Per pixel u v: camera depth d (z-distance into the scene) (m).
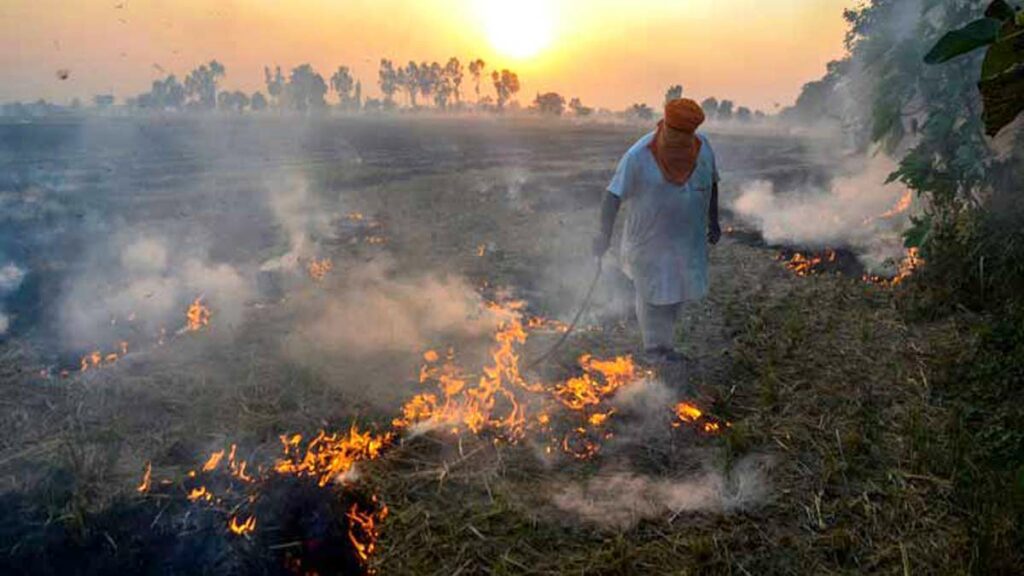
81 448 4.22
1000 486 3.80
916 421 4.53
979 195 7.09
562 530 3.63
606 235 5.43
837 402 4.90
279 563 3.50
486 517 3.71
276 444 4.39
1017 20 2.19
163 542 3.62
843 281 7.76
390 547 3.52
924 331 6.12
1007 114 2.36
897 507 3.76
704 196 5.30
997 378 4.98
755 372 5.47
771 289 7.63
